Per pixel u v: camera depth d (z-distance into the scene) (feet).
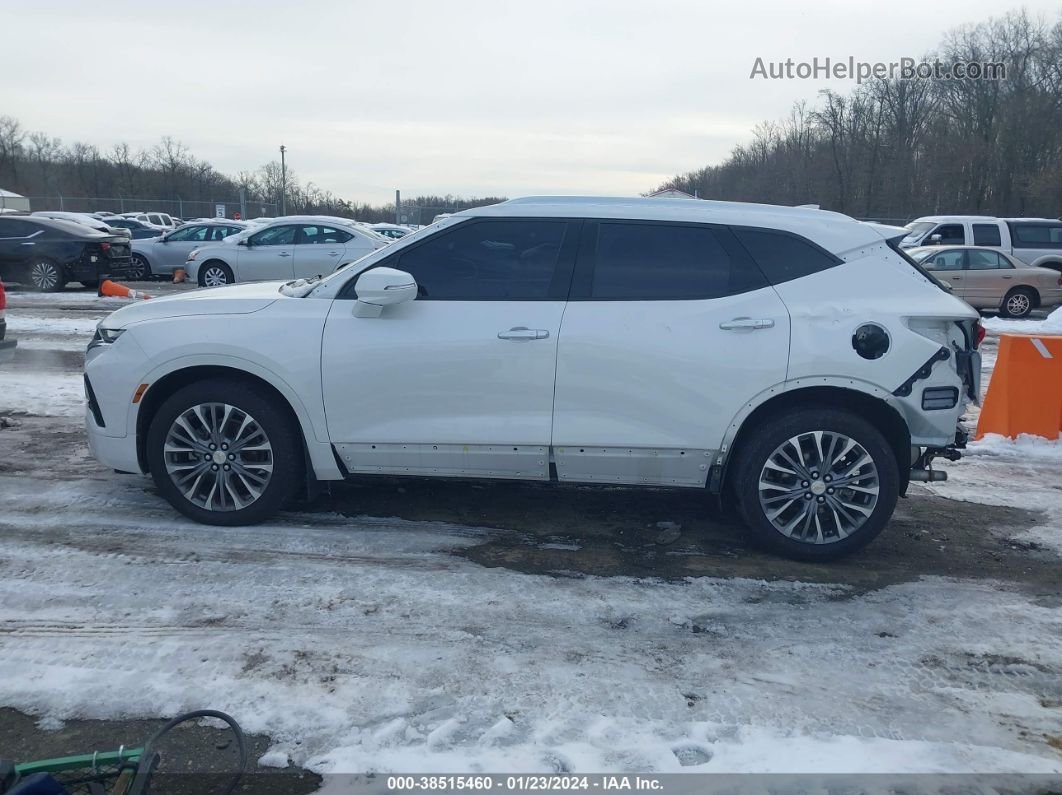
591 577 14.97
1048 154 142.72
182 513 16.60
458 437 15.66
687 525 17.67
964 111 150.82
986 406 25.45
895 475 15.33
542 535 16.88
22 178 199.72
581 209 15.93
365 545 15.98
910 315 15.08
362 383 15.67
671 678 11.74
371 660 11.93
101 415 16.47
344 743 10.14
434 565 15.21
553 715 10.77
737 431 15.34
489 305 15.62
